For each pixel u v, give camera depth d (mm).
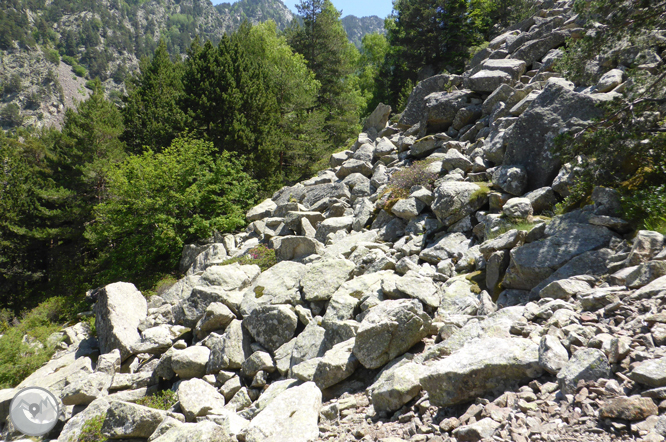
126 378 9680
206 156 24859
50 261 37375
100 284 22656
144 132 37844
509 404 3977
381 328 6238
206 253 17875
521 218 8977
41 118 195000
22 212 36375
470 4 44125
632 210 6898
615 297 5039
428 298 7684
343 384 6297
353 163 20531
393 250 11281
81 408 8977
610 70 12664
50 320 22344
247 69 32406
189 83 30812
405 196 13977
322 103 51281
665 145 7520
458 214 10797
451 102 18672
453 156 13594
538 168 10523
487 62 20406
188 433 5020
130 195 22219
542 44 19734
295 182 31734
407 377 5043
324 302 9469
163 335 10750
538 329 5094
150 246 21172
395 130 23188
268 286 10891
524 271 7012
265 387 7750
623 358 3889
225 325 10289
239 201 25062
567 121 10320
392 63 53531
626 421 3225
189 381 7379
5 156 39406
